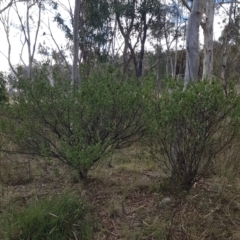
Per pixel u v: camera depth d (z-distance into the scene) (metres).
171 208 3.18
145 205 3.33
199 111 3.01
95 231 2.93
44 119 3.58
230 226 2.90
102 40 14.86
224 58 12.57
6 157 4.23
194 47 4.08
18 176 4.13
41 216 2.82
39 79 3.65
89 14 14.16
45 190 3.74
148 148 4.00
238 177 3.75
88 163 3.30
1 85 4.20
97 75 3.70
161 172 4.13
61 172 4.11
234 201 3.25
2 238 2.69
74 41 8.60
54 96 3.53
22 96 3.62
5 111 3.69
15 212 3.02
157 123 3.07
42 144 3.53
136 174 4.18
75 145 3.44
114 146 3.75
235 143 3.52
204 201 3.25
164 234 2.78
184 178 3.38
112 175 4.23
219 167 3.74
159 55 20.41
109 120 3.50
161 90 3.33
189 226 2.87
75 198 3.18
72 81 3.94
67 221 2.83
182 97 2.98
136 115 3.53
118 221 3.07
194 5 4.09
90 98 3.36
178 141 3.19
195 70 4.05
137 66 17.12
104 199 3.48
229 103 3.00
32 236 2.71
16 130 3.66
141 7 14.80
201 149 3.16
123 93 3.39
